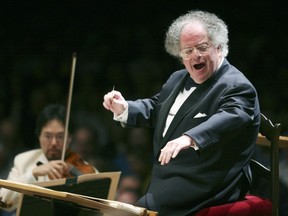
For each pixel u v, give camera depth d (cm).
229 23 2430
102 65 2328
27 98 2266
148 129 1697
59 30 2536
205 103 894
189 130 832
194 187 888
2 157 1573
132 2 2550
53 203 825
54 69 2355
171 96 945
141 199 918
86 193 1051
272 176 905
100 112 2044
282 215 1389
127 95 2161
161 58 2325
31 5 2612
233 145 891
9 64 2394
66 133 1230
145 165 1614
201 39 884
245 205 892
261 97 2044
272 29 2383
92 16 2558
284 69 2116
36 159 1268
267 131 916
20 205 1016
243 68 2159
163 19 2503
